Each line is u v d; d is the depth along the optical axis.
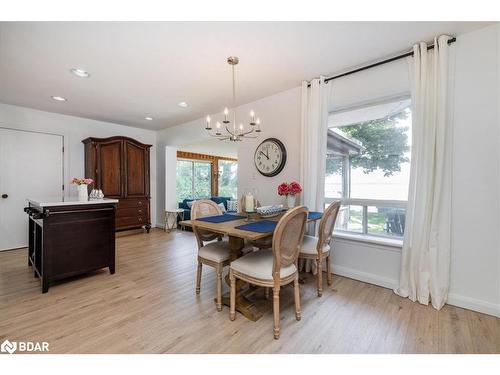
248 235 1.70
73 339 1.65
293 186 2.70
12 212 3.83
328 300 2.20
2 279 2.65
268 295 2.27
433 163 2.10
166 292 2.37
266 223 2.12
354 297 2.25
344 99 2.74
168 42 2.10
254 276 1.75
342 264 2.78
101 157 4.31
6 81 2.90
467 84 2.01
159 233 5.08
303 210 1.71
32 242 2.92
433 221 2.08
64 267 2.47
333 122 2.99
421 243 2.14
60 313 1.98
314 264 2.83
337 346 1.58
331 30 1.96
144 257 3.46
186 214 5.55
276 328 1.67
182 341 1.63
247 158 3.77
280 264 1.68
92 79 2.85
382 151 2.65
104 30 1.92
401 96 2.44
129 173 4.66
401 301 2.18
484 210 1.96
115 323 1.84
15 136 3.84
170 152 5.58
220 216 2.51
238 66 2.55
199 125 4.65
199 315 1.96
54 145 4.22
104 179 4.34
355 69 2.61
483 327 1.77
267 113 3.48
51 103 3.70
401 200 2.54
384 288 2.45
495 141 1.91
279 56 2.36
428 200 2.11
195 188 7.30
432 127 2.10
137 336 1.68
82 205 2.59
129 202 4.68
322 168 2.83
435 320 1.87
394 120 2.57
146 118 4.59
